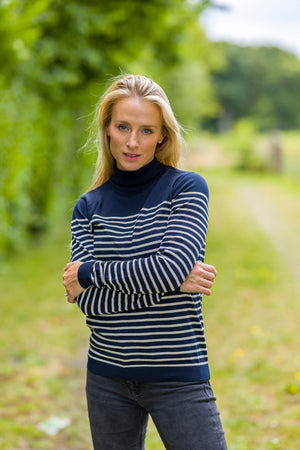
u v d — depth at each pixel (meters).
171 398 2.33
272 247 12.36
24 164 10.02
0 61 7.88
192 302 2.39
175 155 2.62
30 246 12.05
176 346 2.33
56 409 4.86
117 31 10.05
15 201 10.20
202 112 32.28
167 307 2.34
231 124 89.88
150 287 2.29
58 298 8.28
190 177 2.48
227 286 8.95
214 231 14.70
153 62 12.08
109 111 2.54
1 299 8.18
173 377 2.32
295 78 91.88
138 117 2.43
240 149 36.03
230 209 19.06
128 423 2.47
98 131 2.66
